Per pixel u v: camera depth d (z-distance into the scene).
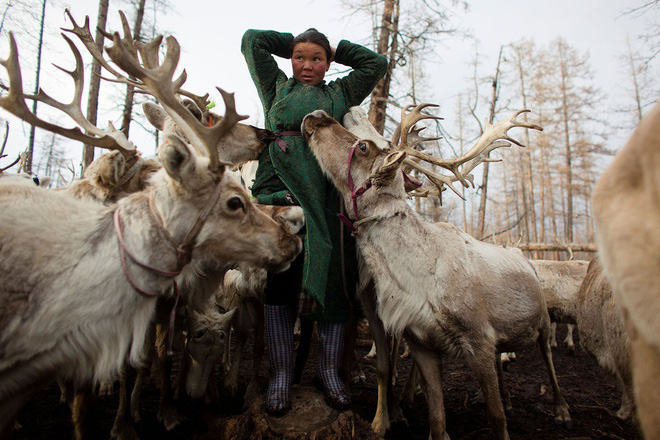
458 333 2.89
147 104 3.77
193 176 2.10
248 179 4.43
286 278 3.10
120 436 3.09
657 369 1.35
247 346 6.21
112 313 2.00
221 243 2.29
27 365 1.87
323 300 2.80
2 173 4.14
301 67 3.43
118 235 2.05
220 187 2.21
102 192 3.02
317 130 3.17
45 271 1.91
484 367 2.89
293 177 3.14
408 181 3.50
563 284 6.61
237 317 4.01
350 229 3.07
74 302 1.92
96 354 2.01
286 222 3.16
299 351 3.77
